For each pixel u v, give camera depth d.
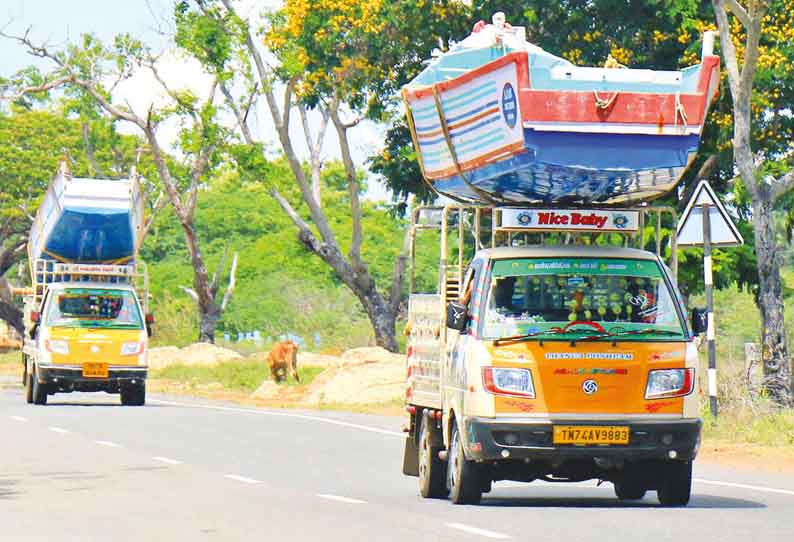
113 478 52.41
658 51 117.06
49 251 110.94
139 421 85.75
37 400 104.50
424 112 47.62
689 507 43.41
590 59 119.31
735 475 55.31
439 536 35.28
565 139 42.19
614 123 42.34
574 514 40.66
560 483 54.84
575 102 42.12
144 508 42.09
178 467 57.25
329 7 130.62
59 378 102.12
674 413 42.66
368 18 127.81
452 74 49.81
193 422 85.31
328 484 51.78
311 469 57.91
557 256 44.34
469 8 122.44
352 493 48.28
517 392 42.28
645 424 42.22
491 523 38.25
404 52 130.50
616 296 43.72
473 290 44.59
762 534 35.88
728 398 75.81
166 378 152.88
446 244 46.88
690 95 42.69
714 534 35.81
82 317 103.75
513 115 42.56
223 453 64.88
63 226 107.50
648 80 43.28
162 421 85.94
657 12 111.56
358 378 113.38
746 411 73.75
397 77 131.75
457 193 48.03
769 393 81.88
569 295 43.66
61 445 68.06
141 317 105.19
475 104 44.44
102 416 90.12
